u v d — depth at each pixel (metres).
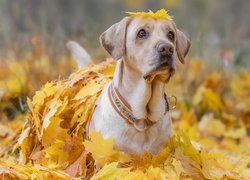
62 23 12.98
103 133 5.16
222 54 10.73
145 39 4.98
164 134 5.21
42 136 5.43
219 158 5.76
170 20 5.14
